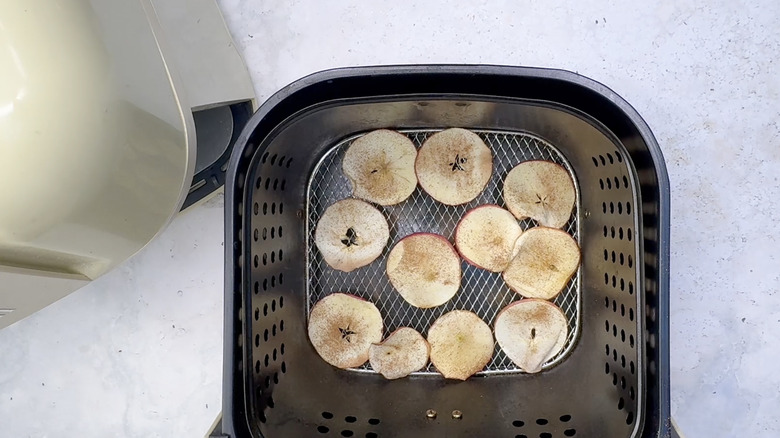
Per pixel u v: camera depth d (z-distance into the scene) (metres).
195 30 0.42
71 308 0.55
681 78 0.51
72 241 0.35
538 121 0.43
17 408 0.55
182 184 0.38
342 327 0.47
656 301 0.35
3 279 0.32
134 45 0.33
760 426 0.50
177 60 0.39
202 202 0.50
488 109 0.42
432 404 0.44
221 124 0.48
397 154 0.47
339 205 0.47
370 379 0.46
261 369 0.39
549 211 0.46
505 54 0.51
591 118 0.39
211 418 0.54
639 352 0.37
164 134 0.35
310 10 0.52
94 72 0.31
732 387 0.50
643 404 0.36
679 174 0.51
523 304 0.46
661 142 0.51
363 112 0.43
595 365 0.44
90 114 0.31
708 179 0.51
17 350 0.55
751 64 0.50
